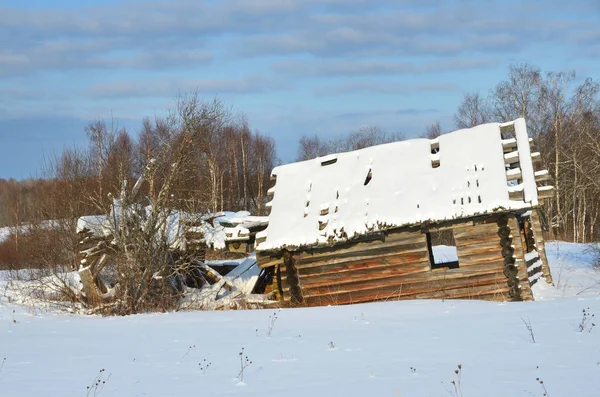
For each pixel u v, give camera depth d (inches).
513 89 2042.3
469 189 740.7
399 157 826.8
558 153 1918.1
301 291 820.6
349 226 783.7
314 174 880.3
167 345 515.8
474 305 641.0
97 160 1101.7
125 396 336.2
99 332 622.8
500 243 719.1
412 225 747.4
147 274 863.7
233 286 892.0
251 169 2418.8
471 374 343.6
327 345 471.2
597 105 2006.6
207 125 937.5
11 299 946.7
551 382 314.5
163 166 929.5
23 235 1387.8
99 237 880.3
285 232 827.4
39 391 352.5
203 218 919.7
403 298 764.6
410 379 340.2
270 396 319.0
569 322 498.6
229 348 483.5
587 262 1122.7
